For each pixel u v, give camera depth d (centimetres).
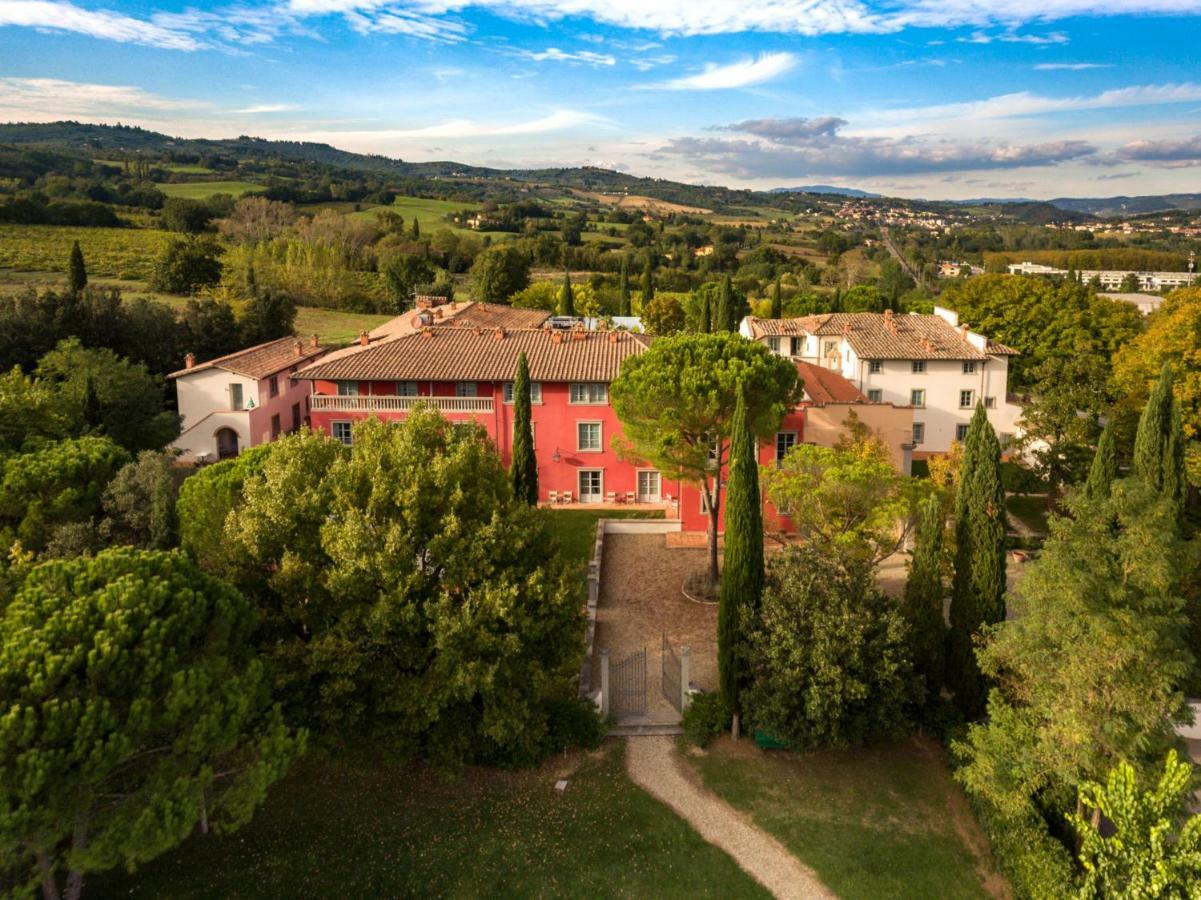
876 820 2141
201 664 1675
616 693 2698
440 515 2270
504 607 2102
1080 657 1708
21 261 9944
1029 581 1823
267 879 1909
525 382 3459
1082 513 1864
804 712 2225
